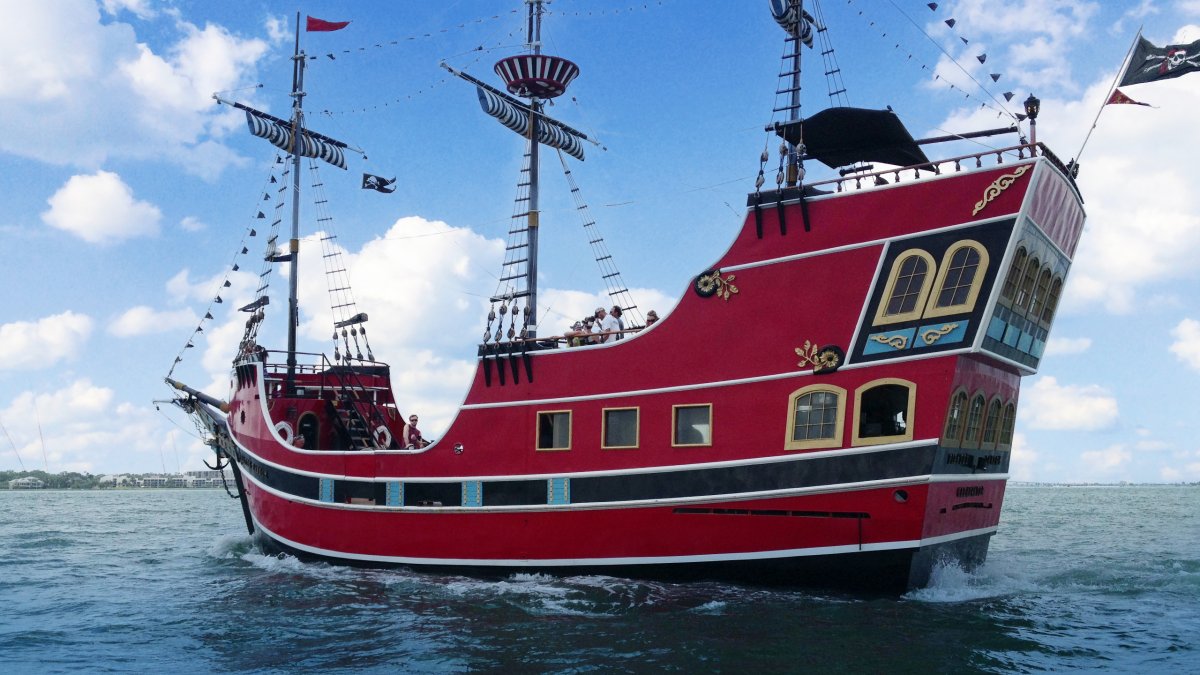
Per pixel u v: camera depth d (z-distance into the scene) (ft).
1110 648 56.49
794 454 71.05
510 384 85.35
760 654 55.06
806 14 85.40
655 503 76.48
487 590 77.51
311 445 115.03
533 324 101.86
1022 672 51.52
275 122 127.95
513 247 104.53
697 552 75.05
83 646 63.82
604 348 80.79
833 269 71.67
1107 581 82.69
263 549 112.78
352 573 90.58
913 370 67.77
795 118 82.74
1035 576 85.61
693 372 76.28
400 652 58.95
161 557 121.39
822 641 57.82
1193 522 186.70
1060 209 72.49
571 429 81.41
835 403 70.33
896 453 67.67
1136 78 73.26
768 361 73.26
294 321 126.82
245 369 116.06
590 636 60.70
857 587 70.54
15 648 63.57
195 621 71.77
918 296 68.28
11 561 118.52
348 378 120.16
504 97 104.99
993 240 66.13
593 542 79.25
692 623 62.90
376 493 92.17
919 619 63.46
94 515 251.19
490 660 56.03
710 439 74.74
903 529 67.46
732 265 75.87
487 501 84.89
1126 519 201.98
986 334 66.80
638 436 77.92
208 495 520.83
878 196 70.64
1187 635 59.88
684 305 77.66
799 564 71.46
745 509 72.95
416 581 84.28
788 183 77.77
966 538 77.25
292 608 75.10
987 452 76.02
